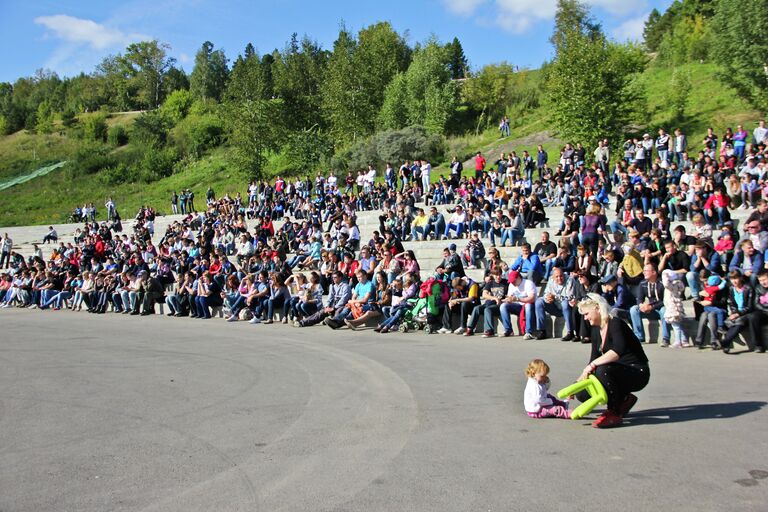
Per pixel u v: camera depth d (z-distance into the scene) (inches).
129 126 3528.5
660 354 442.3
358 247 938.1
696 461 214.5
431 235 935.7
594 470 209.6
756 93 1298.0
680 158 1005.2
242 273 874.8
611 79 1393.9
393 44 2903.5
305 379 388.8
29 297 1061.1
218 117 3011.8
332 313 672.4
